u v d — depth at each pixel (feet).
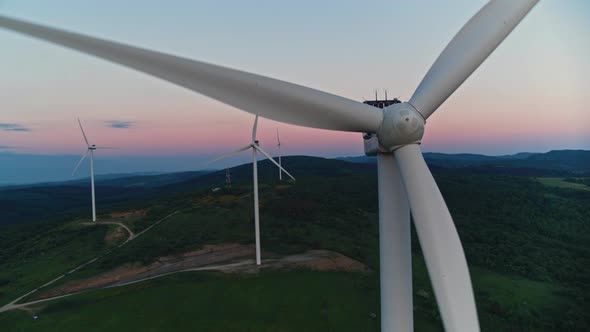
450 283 28.48
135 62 29.71
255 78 31.45
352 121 34.12
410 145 33.06
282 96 32.55
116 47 28.63
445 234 29.99
